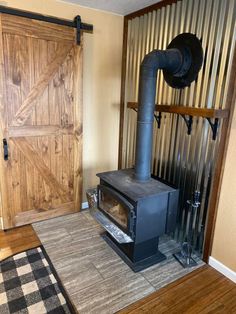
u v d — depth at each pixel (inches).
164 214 80.2
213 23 73.3
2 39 83.7
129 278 76.6
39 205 106.6
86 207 122.7
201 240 87.1
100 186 90.2
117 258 85.7
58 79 98.1
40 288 70.9
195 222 88.1
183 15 82.8
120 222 81.7
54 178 107.7
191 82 81.4
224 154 74.5
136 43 106.3
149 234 78.5
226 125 72.7
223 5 69.9
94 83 110.8
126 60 113.4
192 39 78.7
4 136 91.1
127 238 79.6
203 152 81.7
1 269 77.9
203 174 82.7
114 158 127.8
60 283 73.1
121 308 65.7
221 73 72.6
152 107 80.6
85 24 99.5
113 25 109.0
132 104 103.7
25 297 67.6
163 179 91.9
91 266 81.1
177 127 91.0
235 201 73.6
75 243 93.4
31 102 94.3
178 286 74.2
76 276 76.3
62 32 94.8
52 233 99.5
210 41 74.9
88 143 116.6
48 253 86.7
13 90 89.7
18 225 102.8
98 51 108.2
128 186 80.9
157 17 93.8
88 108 112.2
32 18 87.8
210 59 75.6
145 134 82.1
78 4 97.0
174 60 78.5
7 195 97.3
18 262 81.4
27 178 100.7
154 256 86.2
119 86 119.0
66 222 108.4
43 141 100.9
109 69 113.7
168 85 90.9
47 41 92.6
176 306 67.0
